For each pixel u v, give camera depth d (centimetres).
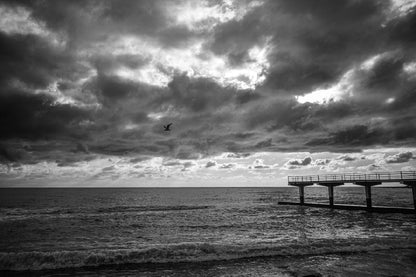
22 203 6994
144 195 12200
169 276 1298
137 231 2711
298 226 2922
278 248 1748
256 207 5500
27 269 1404
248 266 1442
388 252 1684
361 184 4009
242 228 2833
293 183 5344
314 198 8769
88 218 3875
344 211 4112
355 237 2184
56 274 1334
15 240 2262
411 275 1287
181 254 1625
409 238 2045
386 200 7212
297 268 1392
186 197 10481
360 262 1484
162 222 3391
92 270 1389
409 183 3556
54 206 6106
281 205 5844
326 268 1388
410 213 3509
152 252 1630
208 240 2180
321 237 2239
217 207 5700
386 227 2761
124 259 1552
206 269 1398
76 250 1772
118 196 11031
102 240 2242
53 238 2348
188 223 3275
